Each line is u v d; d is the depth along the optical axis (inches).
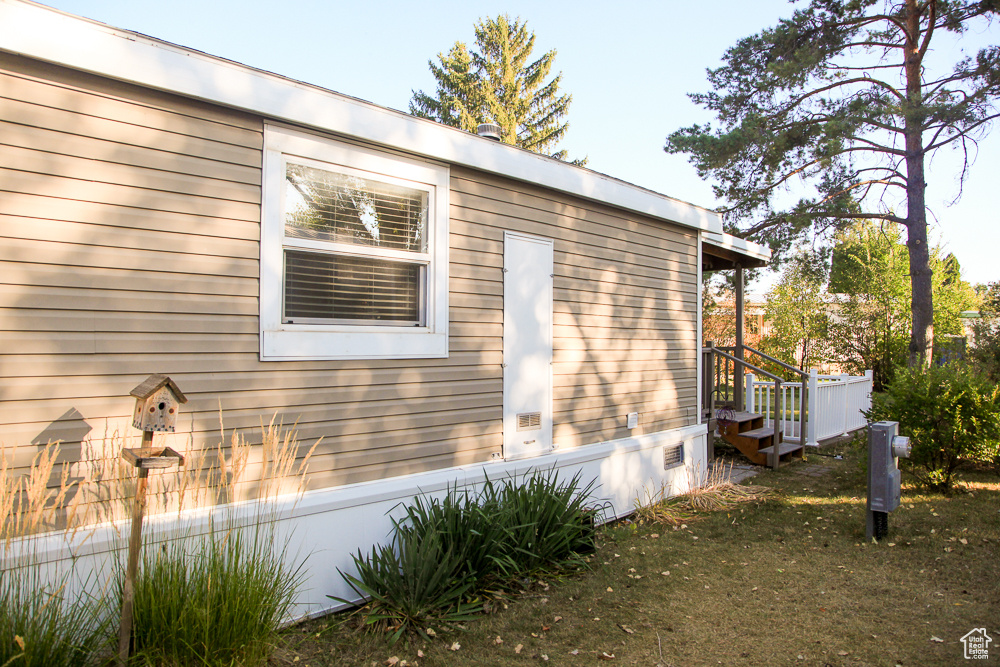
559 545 179.5
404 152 169.9
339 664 126.0
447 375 180.7
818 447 389.1
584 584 169.2
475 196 189.8
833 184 520.7
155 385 107.7
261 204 143.3
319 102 150.1
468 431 186.4
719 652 131.6
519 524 173.0
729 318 711.1
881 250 663.8
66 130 118.7
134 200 126.0
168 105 130.7
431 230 176.9
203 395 134.1
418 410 173.2
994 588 161.8
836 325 677.9
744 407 412.8
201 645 112.7
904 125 463.2
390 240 168.6
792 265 590.2
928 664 124.4
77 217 119.6
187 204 132.7
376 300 166.1
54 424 116.3
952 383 257.8
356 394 159.6
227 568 120.2
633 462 246.2
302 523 145.3
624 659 129.3
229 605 116.3
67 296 118.3
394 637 133.0
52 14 114.5
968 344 540.7
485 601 154.9
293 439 147.7
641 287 257.3
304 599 144.3
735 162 524.1
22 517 111.6
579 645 135.4
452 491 174.7
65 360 117.8
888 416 275.3
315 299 154.3
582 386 227.6
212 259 135.9
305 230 151.5
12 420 112.2
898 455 202.7
